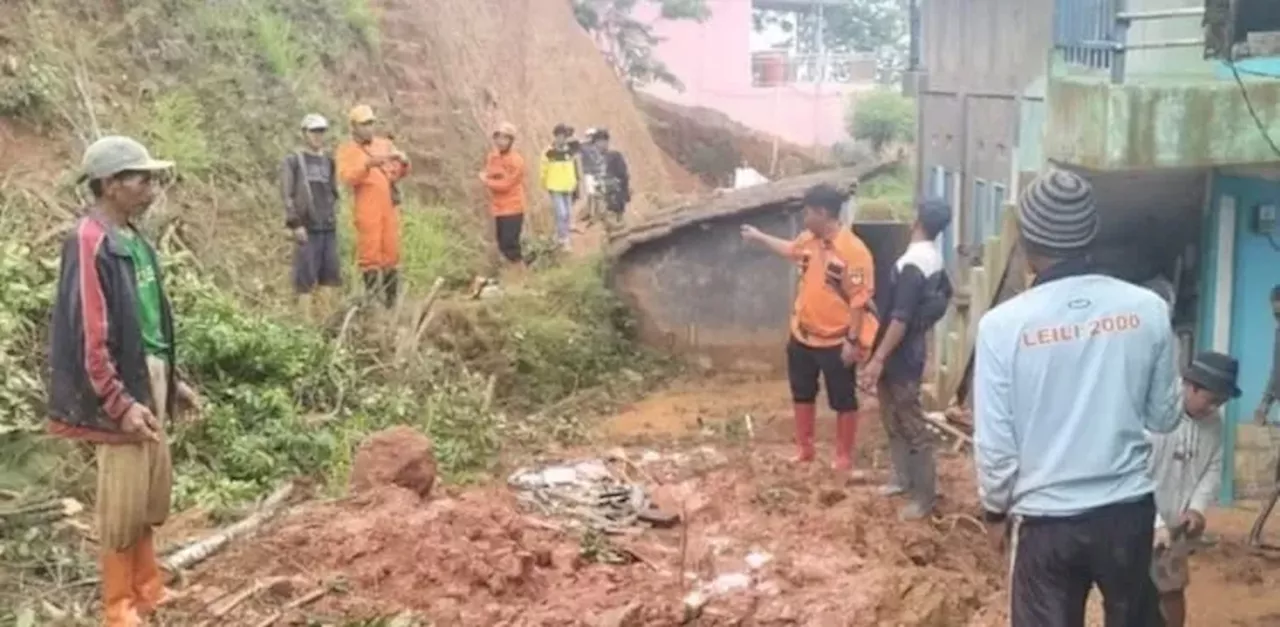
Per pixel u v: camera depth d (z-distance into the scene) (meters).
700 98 42.31
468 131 18.86
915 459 8.74
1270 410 10.00
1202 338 10.19
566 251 17.36
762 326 15.65
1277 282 10.00
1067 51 9.57
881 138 37.19
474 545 7.25
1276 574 8.41
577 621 6.65
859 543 8.11
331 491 8.71
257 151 14.09
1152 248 10.48
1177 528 6.32
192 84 13.99
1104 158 8.41
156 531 7.75
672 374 15.19
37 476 8.09
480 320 13.75
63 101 11.99
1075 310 4.79
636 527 8.45
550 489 9.17
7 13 12.27
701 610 6.95
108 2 13.78
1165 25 10.54
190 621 6.45
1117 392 4.75
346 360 11.05
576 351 14.38
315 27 16.78
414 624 6.49
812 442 10.21
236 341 10.01
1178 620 6.44
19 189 10.62
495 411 12.52
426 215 15.81
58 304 5.91
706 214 15.60
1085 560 4.83
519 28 24.66
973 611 7.26
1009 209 11.49
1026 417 4.81
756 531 8.34
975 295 11.79
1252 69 8.64
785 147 37.25
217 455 9.04
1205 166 8.55
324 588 6.83
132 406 5.95
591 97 27.72
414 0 19.66
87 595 6.98
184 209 12.43
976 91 15.31
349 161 12.62
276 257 13.05
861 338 9.39
